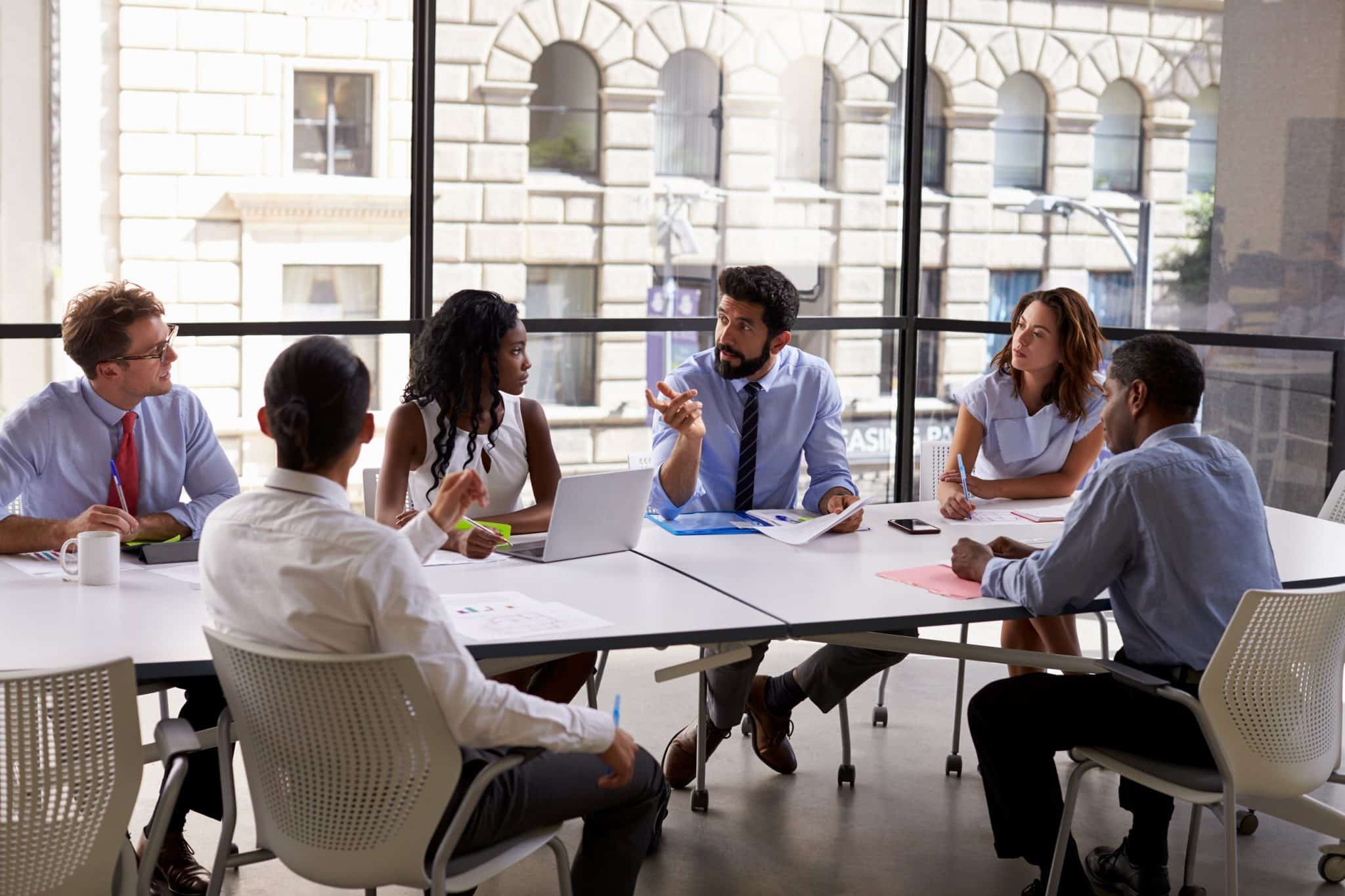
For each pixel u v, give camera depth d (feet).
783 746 10.02
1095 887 8.25
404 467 8.57
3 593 6.95
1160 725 6.98
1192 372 7.32
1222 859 8.70
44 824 5.19
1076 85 29.73
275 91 61.16
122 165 57.67
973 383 10.86
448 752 5.32
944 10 33.58
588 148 67.77
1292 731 6.70
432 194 14.01
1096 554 7.02
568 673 8.07
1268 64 16.47
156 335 8.16
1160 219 26.11
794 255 46.42
